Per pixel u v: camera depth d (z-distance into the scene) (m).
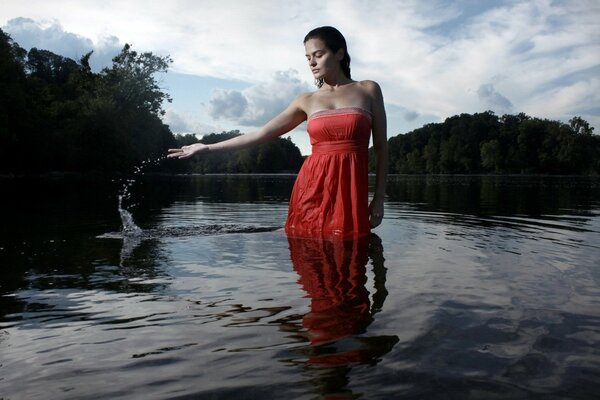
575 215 6.17
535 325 1.75
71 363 1.47
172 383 1.32
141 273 2.64
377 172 4.59
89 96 50.94
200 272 2.66
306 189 4.30
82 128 44.06
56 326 1.79
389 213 6.48
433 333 1.66
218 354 1.51
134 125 50.06
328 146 4.27
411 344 1.56
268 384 1.30
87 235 4.13
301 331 1.70
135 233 4.27
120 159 46.66
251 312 1.93
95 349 1.57
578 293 2.19
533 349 1.52
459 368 1.39
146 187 18.38
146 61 50.94
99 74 53.25
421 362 1.43
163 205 8.34
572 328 1.72
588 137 87.69
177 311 1.96
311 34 4.61
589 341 1.60
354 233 4.06
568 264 2.86
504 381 1.31
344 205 4.10
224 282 2.43
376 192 4.57
